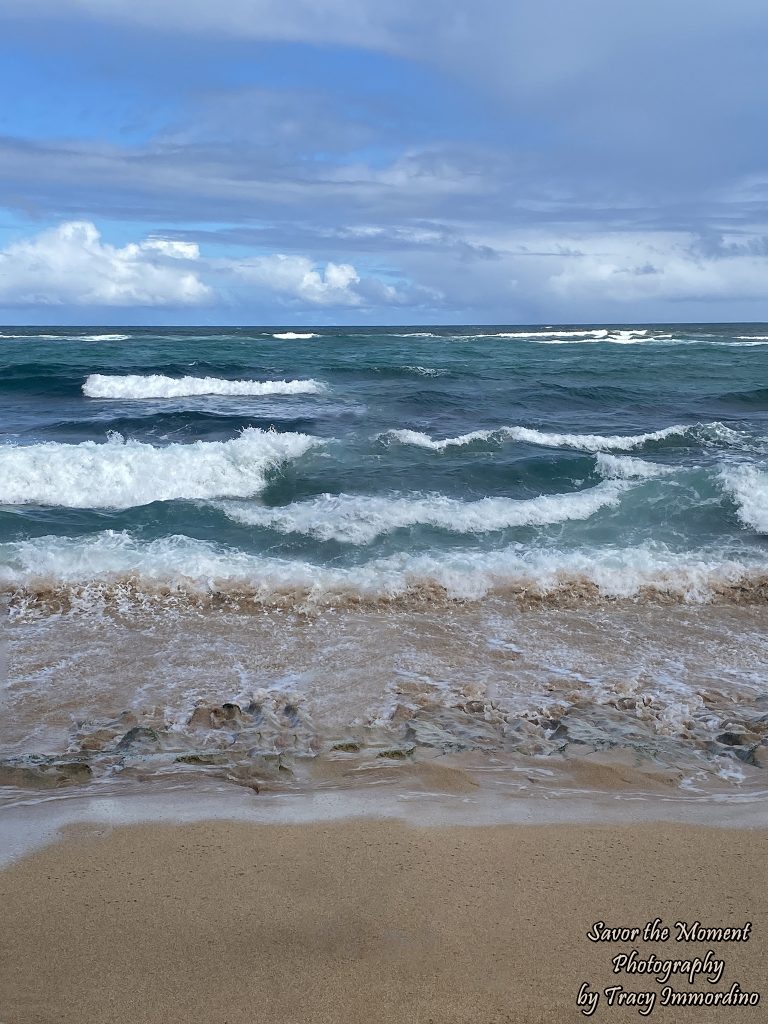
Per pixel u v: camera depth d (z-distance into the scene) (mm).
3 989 2779
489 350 38594
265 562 8078
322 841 3785
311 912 3236
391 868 3561
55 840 3764
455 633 6871
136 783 4371
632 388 22391
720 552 8828
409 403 19297
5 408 18422
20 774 4410
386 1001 2760
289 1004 2738
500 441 14562
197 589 7516
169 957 2959
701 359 32875
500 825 3963
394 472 12234
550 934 3123
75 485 10875
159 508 9930
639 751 4805
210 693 5707
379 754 4727
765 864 3645
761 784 4500
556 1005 2760
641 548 8844
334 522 9469
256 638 6664
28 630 6680
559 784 4422
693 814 4113
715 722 5371
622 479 11828
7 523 9430
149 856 3637
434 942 3062
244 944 3035
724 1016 2725
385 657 6367
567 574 8055
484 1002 2764
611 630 7023
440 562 8203
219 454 11531
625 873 3551
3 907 3240
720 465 11594
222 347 38375
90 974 2865
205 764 4594
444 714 5348
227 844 3746
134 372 23625
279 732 5047
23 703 5496
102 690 5723
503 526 9633
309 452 12734
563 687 5922
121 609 7133
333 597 7461
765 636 6969
